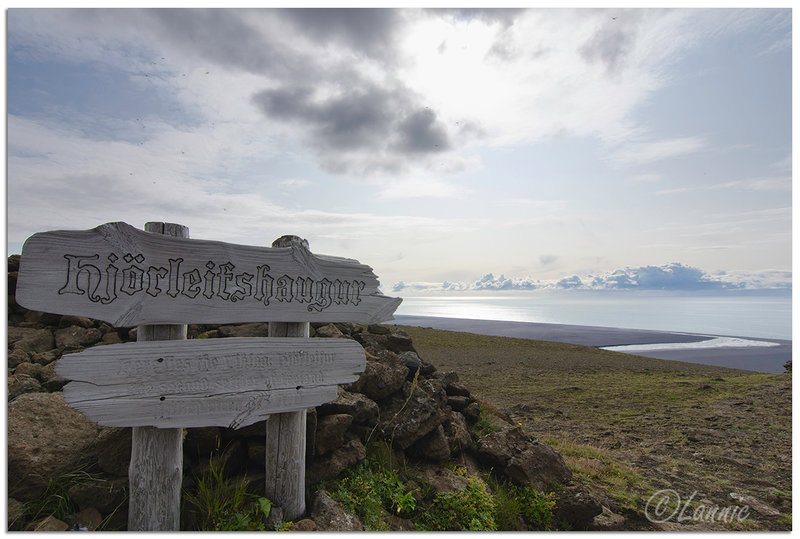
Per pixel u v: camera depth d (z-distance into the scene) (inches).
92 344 244.8
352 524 153.6
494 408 359.6
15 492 134.1
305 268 159.3
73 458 145.3
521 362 1446.9
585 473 305.9
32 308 115.3
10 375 191.6
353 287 171.6
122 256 127.3
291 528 142.1
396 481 190.4
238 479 161.2
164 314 132.8
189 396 135.3
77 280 121.1
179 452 137.0
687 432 484.4
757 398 675.4
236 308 144.7
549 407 691.4
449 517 181.2
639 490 287.0
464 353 1652.3
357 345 170.1
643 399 748.0
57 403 161.9
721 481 318.0
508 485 234.8
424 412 229.8
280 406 151.0
